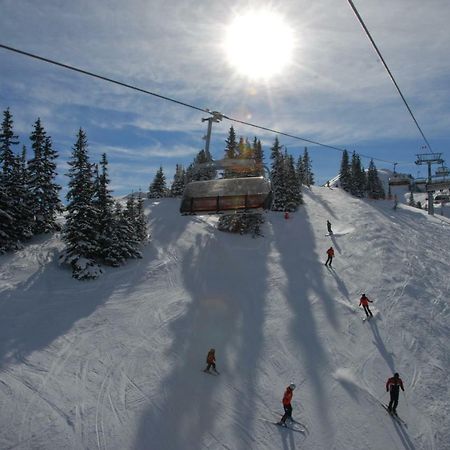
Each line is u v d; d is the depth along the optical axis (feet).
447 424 56.34
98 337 67.77
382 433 53.72
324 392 59.88
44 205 116.88
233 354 66.59
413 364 68.18
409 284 96.22
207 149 46.73
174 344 67.67
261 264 107.65
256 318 78.95
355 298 88.99
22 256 97.91
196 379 59.52
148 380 57.98
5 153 109.40
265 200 49.37
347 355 69.26
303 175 308.40
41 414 49.26
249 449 48.34
